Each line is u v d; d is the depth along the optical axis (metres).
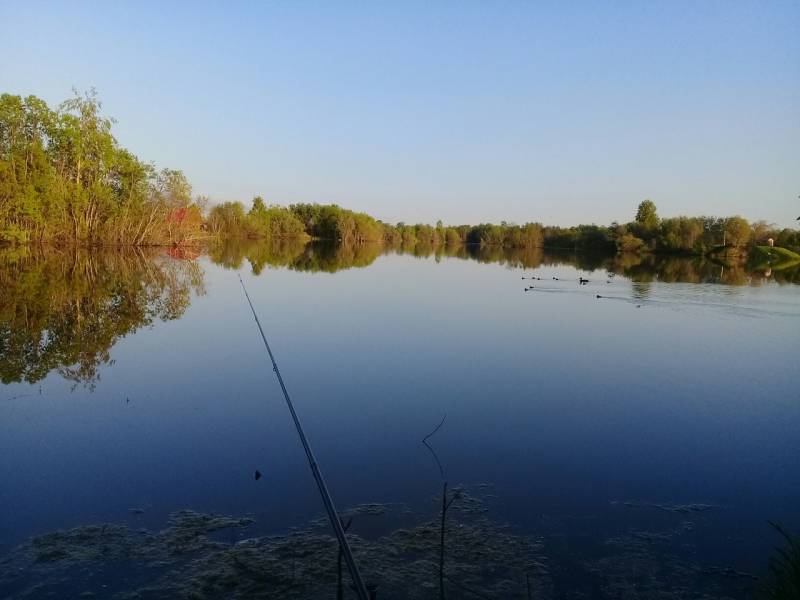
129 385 8.66
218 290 20.08
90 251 35.75
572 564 4.34
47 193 34.94
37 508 4.98
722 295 23.19
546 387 9.19
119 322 13.64
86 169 38.72
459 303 18.86
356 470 5.93
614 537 4.74
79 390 8.38
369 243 91.75
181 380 9.01
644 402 8.53
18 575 4.00
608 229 72.88
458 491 5.52
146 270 26.19
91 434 6.73
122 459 6.05
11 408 7.59
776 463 6.36
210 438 6.69
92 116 38.06
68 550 4.32
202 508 5.04
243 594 3.82
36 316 14.02
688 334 14.25
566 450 6.63
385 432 7.03
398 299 19.34
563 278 30.41
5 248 33.12
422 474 5.87
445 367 10.25
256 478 5.66
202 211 55.59
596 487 5.70
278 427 7.08
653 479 5.91
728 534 4.84
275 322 14.23
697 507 5.31
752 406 8.42
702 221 65.00
